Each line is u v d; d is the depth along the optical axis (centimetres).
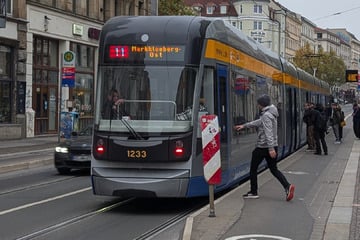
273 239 877
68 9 3822
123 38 1189
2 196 1402
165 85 1157
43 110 3619
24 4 3356
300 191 1384
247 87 1534
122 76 1177
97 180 1153
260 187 1413
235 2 12644
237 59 1424
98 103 1181
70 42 3872
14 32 3269
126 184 1128
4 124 3194
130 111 1156
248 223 985
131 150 1134
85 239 938
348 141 3322
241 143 1445
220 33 1290
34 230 1005
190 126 1141
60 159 1845
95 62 4234
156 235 968
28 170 2012
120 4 4638
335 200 1243
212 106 1217
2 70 3216
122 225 1055
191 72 1161
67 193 1452
